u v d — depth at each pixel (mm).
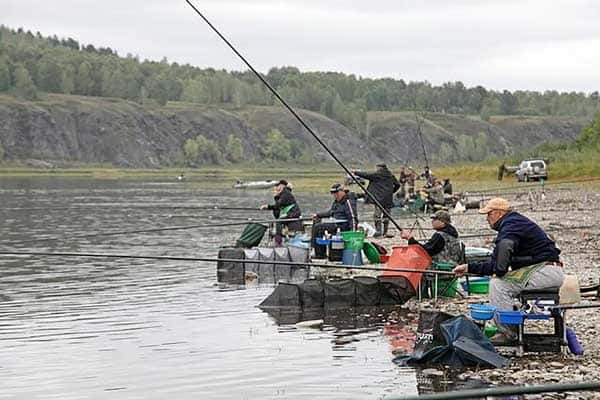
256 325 20859
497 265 16234
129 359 17625
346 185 36219
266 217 59906
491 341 16453
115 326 21031
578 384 10195
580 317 19453
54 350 18562
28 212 67000
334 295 22859
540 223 43562
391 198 38125
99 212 66875
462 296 23172
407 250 23078
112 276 30188
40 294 26297
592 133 123688
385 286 22969
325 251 30625
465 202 55000
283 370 16531
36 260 35281
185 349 18453
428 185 54812
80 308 23641
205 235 45812
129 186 131125
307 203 73875
